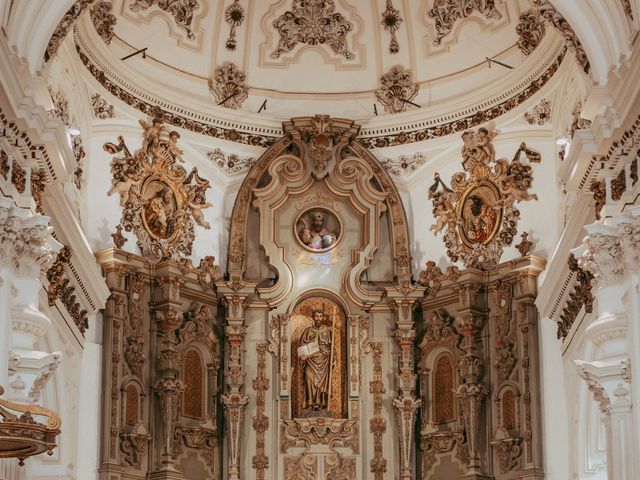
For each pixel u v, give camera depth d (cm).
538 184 2328
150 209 2350
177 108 2425
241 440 2353
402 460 2347
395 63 2506
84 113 2255
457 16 2427
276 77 2517
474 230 2389
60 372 2020
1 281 1608
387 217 2475
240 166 2478
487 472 2286
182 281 2320
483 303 2347
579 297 2011
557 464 2184
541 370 2242
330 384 2411
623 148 1678
